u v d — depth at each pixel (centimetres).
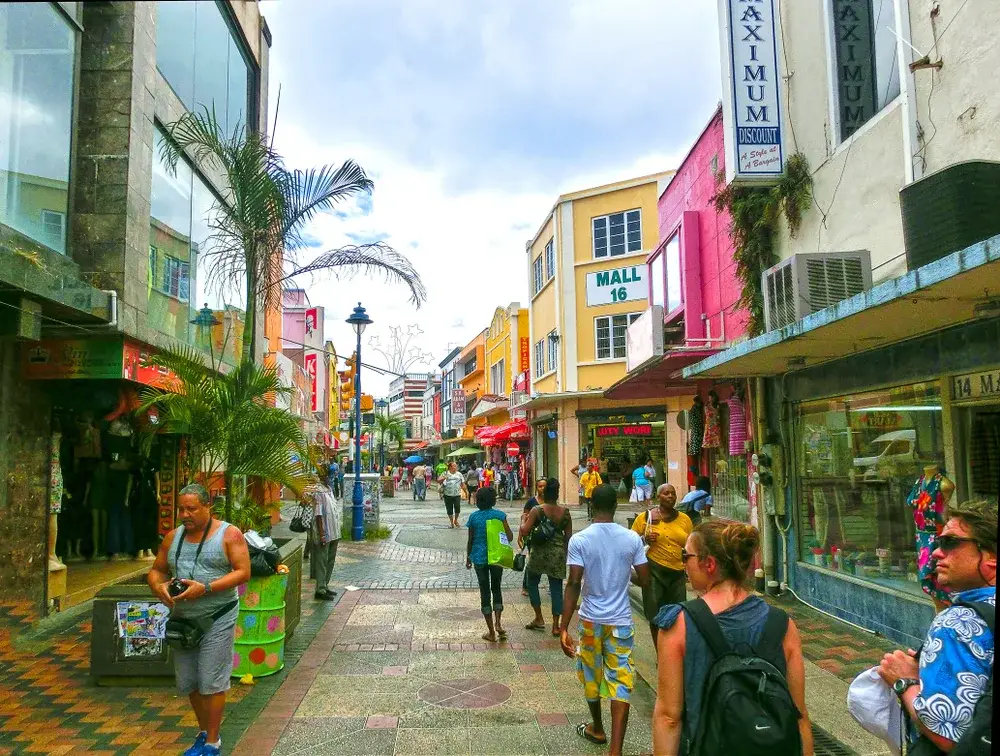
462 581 1067
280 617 623
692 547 256
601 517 489
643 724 506
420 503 3031
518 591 1003
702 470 1341
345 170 776
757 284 933
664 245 1401
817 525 857
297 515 958
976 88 571
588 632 466
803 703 237
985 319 546
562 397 2617
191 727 496
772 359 773
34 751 455
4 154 670
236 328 1271
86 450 1050
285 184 759
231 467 655
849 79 787
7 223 678
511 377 3578
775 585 915
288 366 2530
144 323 860
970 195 493
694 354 980
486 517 739
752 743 203
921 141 638
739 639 233
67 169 796
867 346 689
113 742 470
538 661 655
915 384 652
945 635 214
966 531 235
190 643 426
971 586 233
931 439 634
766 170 869
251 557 604
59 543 1058
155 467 1141
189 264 1050
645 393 1409
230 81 1248
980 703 199
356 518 1575
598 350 2622
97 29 841
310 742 472
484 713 524
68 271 753
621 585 459
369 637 741
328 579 940
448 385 5906
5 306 662
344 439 4197
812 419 860
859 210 739
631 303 2555
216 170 1136
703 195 1216
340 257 819
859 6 790
